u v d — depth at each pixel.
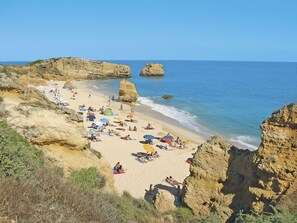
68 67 114.00
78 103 60.41
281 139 15.99
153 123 48.06
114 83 107.88
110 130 40.03
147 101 72.06
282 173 15.54
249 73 199.00
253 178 17.02
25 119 14.65
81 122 16.72
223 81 134.88
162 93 89.12
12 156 9.36
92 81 113.81
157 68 150.75
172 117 54.97
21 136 13.65
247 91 98.44
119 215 10.91
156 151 32.84
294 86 116.38
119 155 31.67
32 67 101.62
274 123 16.39
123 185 24.50
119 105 62.22
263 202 15.95
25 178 8.74
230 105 69.69
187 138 41.94
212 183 19.02
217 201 18.48
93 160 16.41
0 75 16.47
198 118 54.97
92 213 8.57
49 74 104.25
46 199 8.11
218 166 18.91
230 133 45.53
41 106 15.72
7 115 14.36
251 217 12.16
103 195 12.47
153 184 25.31
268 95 89.25
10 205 6.81
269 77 163.88
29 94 16.56
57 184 9.54
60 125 15.46
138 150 33.91
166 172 28.30
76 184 11.55
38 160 12.51
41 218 7.07
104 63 124.19
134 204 16.75
